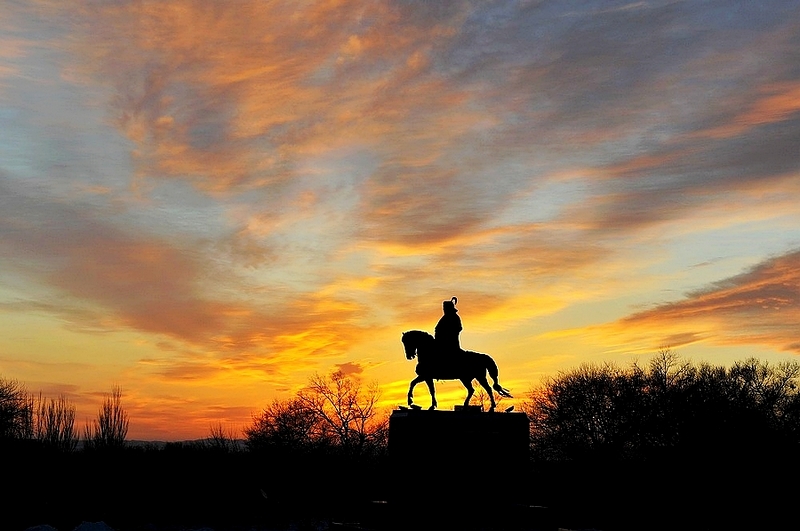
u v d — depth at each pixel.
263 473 72.44
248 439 85.38
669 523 71.44
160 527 57.00
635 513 74.38
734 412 78.50
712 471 74.50
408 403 34.53
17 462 60.44
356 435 86.31
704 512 73.06
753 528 69.75
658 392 86.56
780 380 86.62
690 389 82.56
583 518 73.38
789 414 83.50
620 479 81.06
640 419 85.50
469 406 34.00
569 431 88.25
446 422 33.03
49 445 62.78
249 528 57.31
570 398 89.88
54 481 60.53
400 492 32.59
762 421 78.31
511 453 33.19
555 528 32.06
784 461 73.44
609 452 84.88
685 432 78.56
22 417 66.69
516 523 32.19
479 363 34.41
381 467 82.38
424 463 32.66
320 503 71.00
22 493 58.88
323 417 86.50
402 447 32.91
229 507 62.84
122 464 62.91
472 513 32.31
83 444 64.25
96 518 57.84
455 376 34.31
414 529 32.03
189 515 61.31
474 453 32.97
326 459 81.00
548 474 85.25
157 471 62.97
